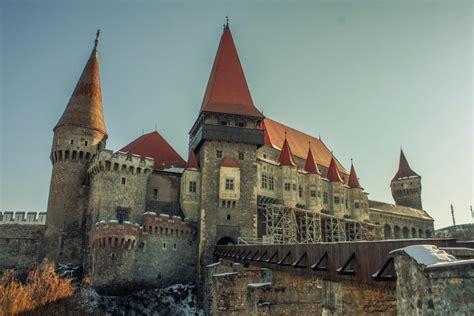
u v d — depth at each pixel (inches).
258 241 2000.5
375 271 590.9
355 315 830.5
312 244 827.4
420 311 423.8
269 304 1023.0
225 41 2487.7
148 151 2283.5
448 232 1932.8
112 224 1644.9
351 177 2952.8
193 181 2071.9
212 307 1390.3
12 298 1232.8
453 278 379.6
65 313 1347.2
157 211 2046.0
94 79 2362.2
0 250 2049.7
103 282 1581.0
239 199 2034.9
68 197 2069.4
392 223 3395.7
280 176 2345.0
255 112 2252.7
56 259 1955.0
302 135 3078.2
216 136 2090.3
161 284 1761.8
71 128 2169.0
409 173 4274.1
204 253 1878.7
